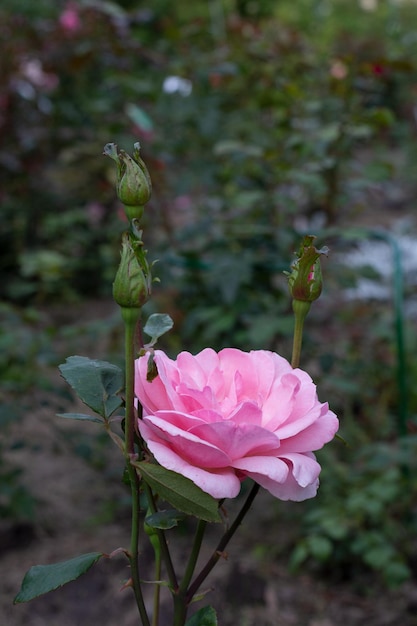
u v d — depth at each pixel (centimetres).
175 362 55
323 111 196
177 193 202
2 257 274
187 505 51
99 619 127
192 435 49
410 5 593
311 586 135
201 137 224
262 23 264
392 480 140
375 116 166
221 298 157
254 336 140
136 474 54
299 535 144
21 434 176
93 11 235
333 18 581
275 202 167
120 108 227
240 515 57
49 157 270
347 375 166
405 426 150
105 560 138
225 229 157
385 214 344
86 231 274
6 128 262
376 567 128
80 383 56
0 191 268
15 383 144
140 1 553
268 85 201
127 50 228
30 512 140
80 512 154
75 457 169
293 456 51
